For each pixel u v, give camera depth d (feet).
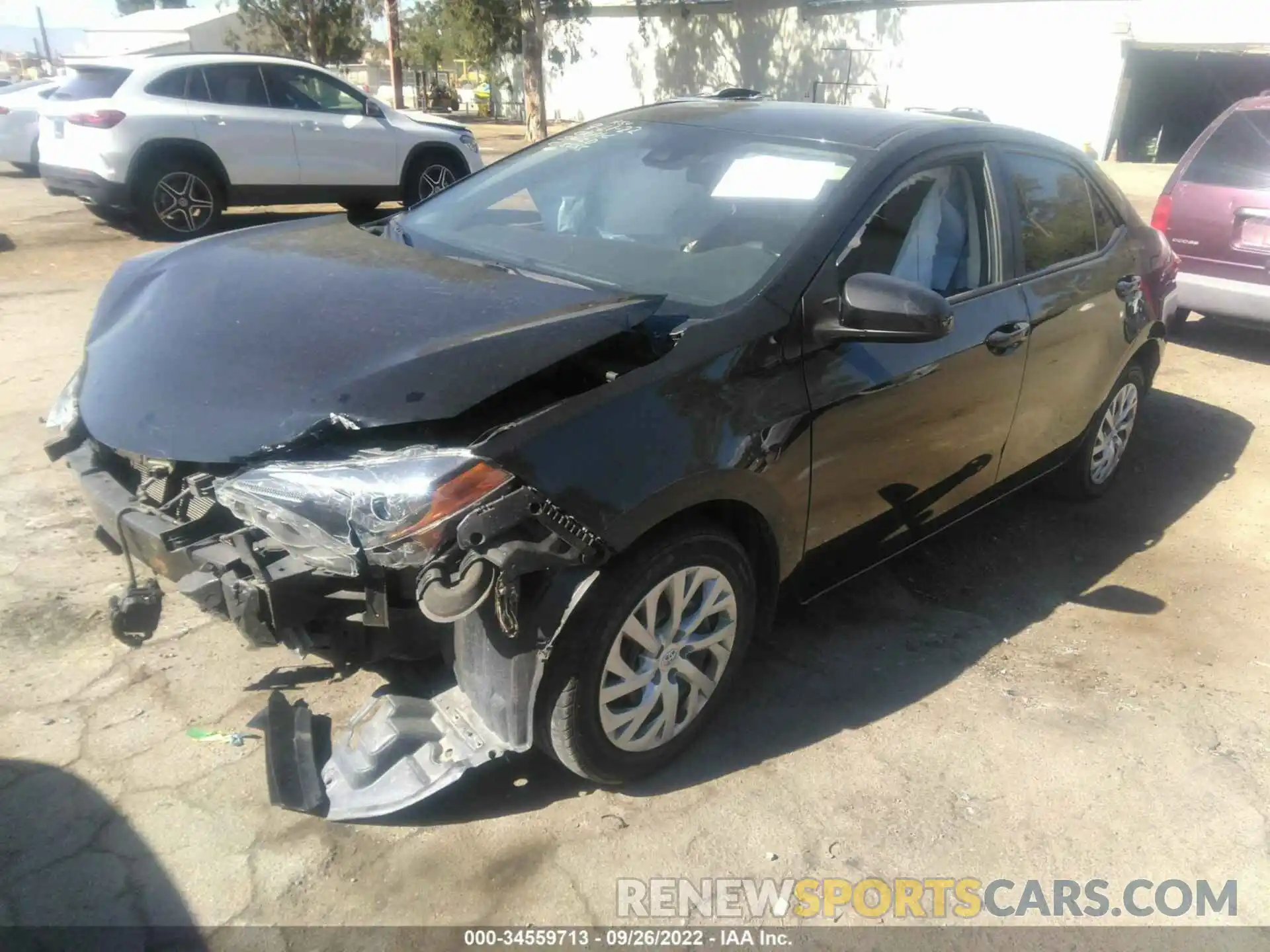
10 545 12.25
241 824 8.34
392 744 8.55
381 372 7.82
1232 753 10.09
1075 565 13.94
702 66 85.87
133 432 8.13
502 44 84.02
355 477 7.46
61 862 7.85
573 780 9.18
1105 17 63.72
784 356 9.23
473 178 13.28
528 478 7.51
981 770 9.61
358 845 8.25
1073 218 13.66
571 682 8.11
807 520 9.77
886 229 10.52
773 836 8.65
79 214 35.68
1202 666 11.64
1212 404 20.72
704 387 8.61
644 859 8.32
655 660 8.73
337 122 34.42
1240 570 14.02
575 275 10.29
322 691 9.95
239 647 10.59
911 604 12.59
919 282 10.84
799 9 77.56
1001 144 12.35
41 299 23.70
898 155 10.82
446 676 9.44
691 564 8.70
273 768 8.52
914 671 11.12
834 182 10.45
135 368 8.71
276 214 39.14
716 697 9.60
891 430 10.35
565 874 8.13
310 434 7.58
